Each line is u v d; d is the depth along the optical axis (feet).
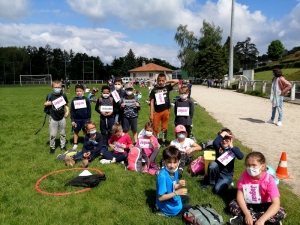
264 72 169.48
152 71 285.02
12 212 13.34
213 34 211.20
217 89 122.52
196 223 11.75
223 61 197.98
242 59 363.76
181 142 19.35
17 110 50.65
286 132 30.91
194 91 107.76
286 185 16.55
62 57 399.24
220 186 15.21
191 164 18.47
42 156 21.99
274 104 35.19
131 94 24.59
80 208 13.64
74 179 16.69
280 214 11.96
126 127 24.66
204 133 29.81
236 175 17.80
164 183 12.73
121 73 383.45
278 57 330.75
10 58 282.15
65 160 19.98
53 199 14.53
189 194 15.17
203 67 197.57
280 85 34.37
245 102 62.34
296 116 41.65
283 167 17.97
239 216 12.31
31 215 13.14
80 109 23.86
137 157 18.69
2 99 73.92
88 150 21.29
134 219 12.71
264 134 30.01
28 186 16.31
